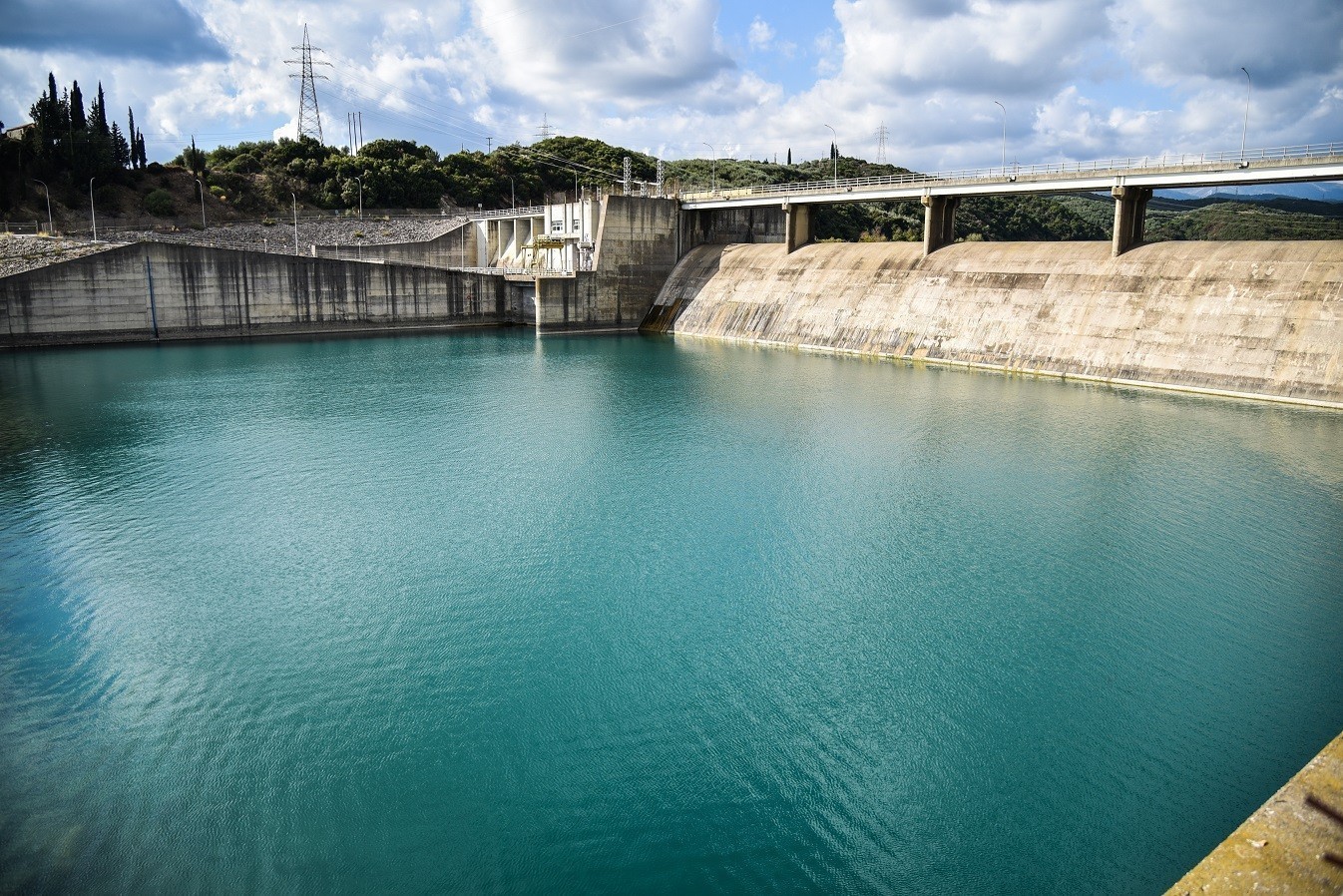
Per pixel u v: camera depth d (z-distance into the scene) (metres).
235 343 79.31
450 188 131.00
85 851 16.11
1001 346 60.44
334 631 24.22
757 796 17.62
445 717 20.31
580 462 39.44
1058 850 16.12
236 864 15.83
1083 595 26.08
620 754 18.97
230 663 22.62
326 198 122.44
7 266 75.81
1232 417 44.56
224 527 31.67
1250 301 50.56
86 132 109.38
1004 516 32.25
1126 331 54.88
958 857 15.97
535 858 15.95
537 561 28.81
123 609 25.48
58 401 52.34
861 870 15.64
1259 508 32.53
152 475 37.56
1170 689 21.33
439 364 67.06
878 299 70.06
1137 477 36.06
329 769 18.47
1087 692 21.19
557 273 88.31
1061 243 62.78
